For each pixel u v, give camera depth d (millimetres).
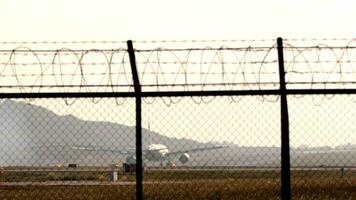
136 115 35656
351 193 60375
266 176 122312
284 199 35250
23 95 35344
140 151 35531
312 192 61781
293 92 35719
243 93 35719
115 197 69250
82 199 69375
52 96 35531
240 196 61906
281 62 36031
